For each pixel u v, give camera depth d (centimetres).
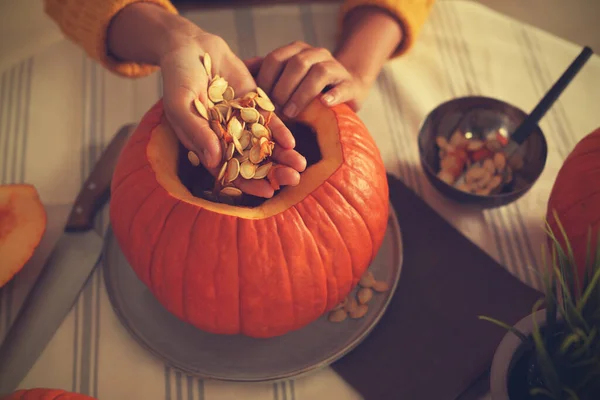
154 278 63
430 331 69
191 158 65
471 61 88
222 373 65
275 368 65
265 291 61
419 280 72
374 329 69
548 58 88
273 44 89
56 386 66
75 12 79
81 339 69
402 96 84
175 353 66
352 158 64
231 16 90
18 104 83
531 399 55
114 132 82
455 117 78
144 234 62
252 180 62
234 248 60
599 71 86
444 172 76
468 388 66
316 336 67
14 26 92
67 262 71
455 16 91
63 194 77
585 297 50
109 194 76
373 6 84
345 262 63
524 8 126
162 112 67
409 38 84
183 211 61
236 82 71
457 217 77
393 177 78
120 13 79
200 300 62
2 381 65
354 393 66
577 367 52
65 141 81
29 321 68
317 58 71
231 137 63
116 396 66
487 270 72
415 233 74
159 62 75
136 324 68
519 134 74
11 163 79
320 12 92
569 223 66
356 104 78
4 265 69
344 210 62
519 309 70
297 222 61
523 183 75
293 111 67
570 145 81
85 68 86
